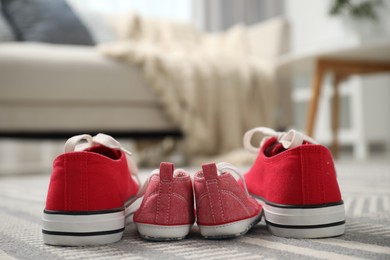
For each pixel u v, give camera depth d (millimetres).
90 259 554
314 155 660
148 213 646
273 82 2611
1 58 2059
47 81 2125
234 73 2549
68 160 639
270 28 2969
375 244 604
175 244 629
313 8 4035
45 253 588
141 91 2311
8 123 2080
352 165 2250
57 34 2484
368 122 3467
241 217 649
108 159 653
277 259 535
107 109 2262
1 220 877
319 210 646
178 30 3143
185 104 2385
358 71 2457
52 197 644
